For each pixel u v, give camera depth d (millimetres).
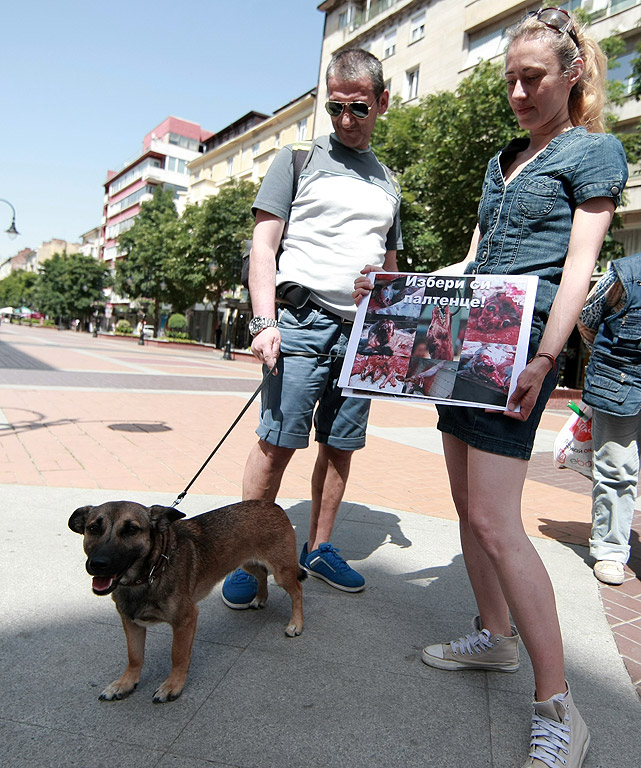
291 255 3164
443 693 2422
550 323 2023
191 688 2371
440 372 2209
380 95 3152
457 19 27266
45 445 6559
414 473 6551
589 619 3215
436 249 19594
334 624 2979
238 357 30797
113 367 18484
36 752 1959
